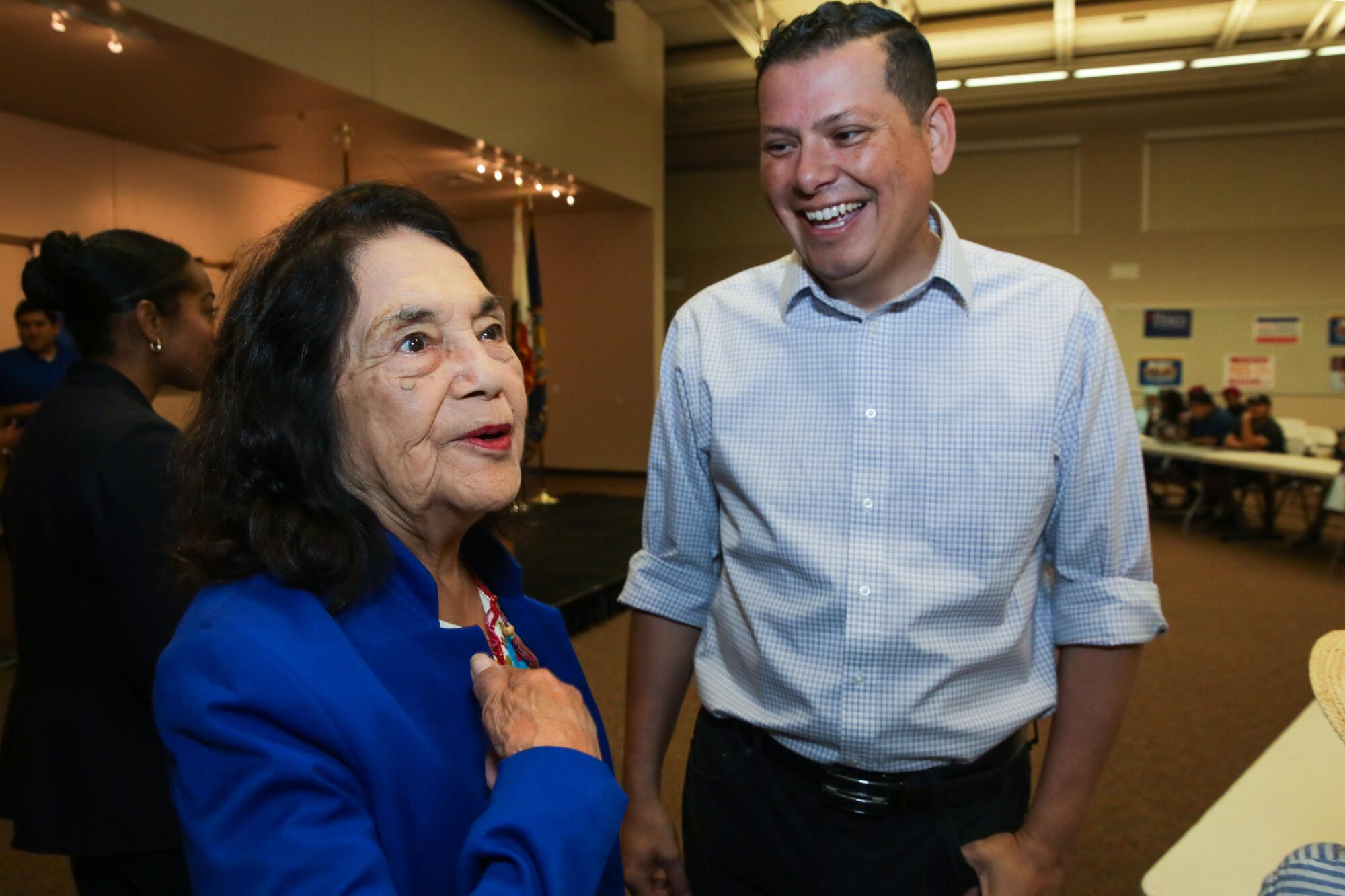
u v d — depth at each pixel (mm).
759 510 1149
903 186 1027
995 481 1068
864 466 1097
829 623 1089
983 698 1099
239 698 576
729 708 1188
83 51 4316
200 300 1325
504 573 935
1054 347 1084
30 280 1266
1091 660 1106
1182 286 10359
